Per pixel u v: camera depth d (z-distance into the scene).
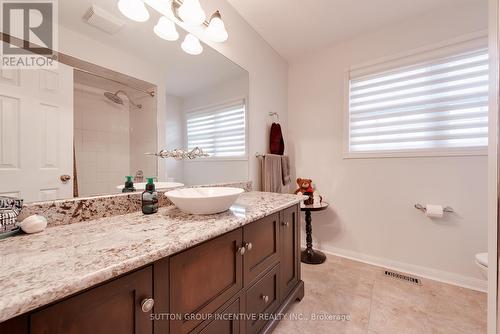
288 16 1.90
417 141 1.95
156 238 0.72
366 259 2.20
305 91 2.57
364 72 2.17
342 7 1.79
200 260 0.81
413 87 1.95
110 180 1.10
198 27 1.51
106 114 1.09
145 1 1.21
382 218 2.11
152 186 1.10
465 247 1.76
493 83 0.66
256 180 2.11
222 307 0.91
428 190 1.89
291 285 1.49
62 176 0.93
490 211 0.67
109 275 0.52
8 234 0.73
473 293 1.65
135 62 1.21
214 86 1.68
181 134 1.47
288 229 1.46
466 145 1.75
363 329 1.30
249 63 2.00
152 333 0.65
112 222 0.93
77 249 0.63
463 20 1.73
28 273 0.49
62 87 0.93
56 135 0.91
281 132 2.39
